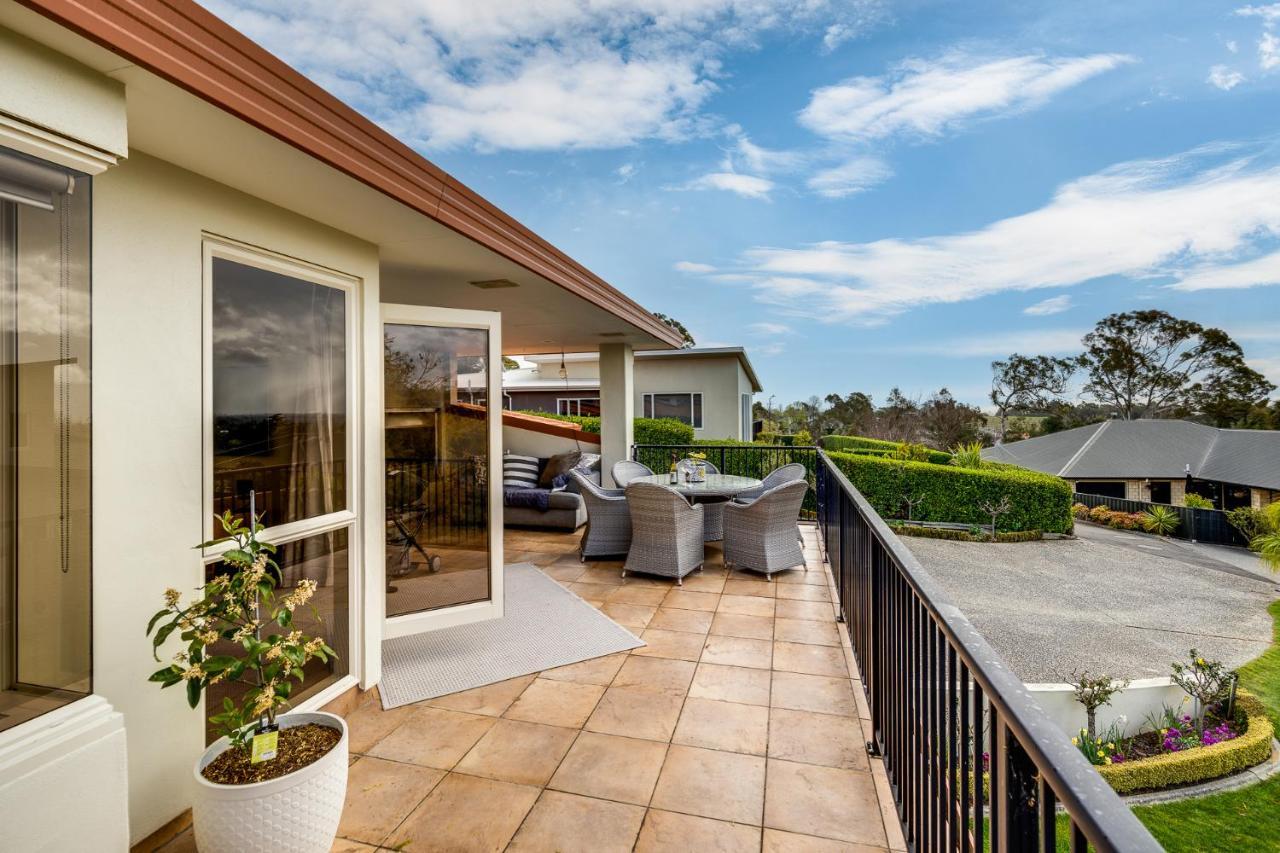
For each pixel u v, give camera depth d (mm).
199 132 1785
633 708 2902
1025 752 930
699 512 5254
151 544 1981
